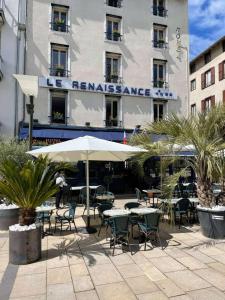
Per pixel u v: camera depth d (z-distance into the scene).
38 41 17.69
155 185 15.66
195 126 7.59
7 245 7.02
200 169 7.74
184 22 21.47
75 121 18.00
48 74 17.70
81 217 10.38
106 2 19.45
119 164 17.72
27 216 5.99
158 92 20.03
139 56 19.88
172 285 4.78
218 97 28.20
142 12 20.36
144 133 8.95
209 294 4.46
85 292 4.58
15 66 16.98
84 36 18.72
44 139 15.59
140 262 5.81
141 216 7.19
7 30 17.11
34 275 5.23
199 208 7.66
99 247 6.82
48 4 18.14
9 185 5.80
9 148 11.42
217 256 6.09
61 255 6.26
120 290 4.63
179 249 6.57
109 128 18.23
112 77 19.17
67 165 7.05
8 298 4.42
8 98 16.70
